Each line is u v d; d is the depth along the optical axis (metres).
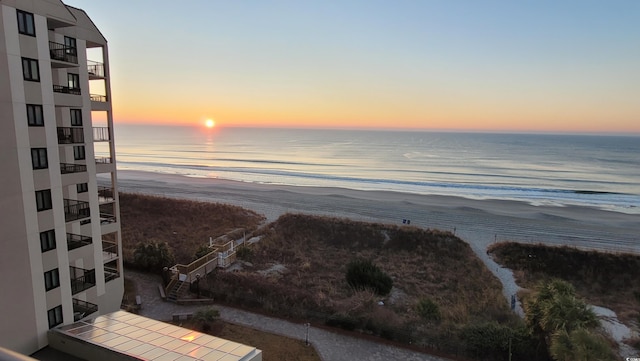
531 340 22.17
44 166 18.19
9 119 16.52
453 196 71.50
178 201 56.00
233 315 26.86
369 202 64.88
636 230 51.09
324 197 68.50
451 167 113.75
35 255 17.86
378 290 30.17
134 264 34.44
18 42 16.83
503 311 28.89
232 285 30.03
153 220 50.53
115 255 26.59
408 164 120.94
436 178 93.06
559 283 22.47
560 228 51.38
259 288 29.36
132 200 55.91
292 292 29.02
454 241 41.50
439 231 43.72
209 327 24.97
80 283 22.44
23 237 17.30
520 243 41.00
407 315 27.66
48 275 18.70
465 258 38.91
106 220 25.97
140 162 123.25
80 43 22.25
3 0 16.12
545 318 20.50
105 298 24.48
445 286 33.66
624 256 37.03
